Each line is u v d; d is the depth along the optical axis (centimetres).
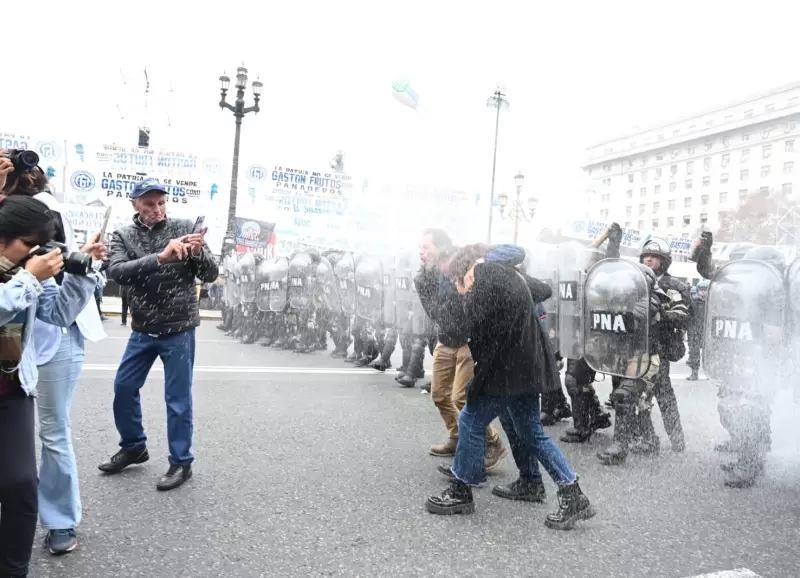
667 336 401
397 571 223
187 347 307
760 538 261
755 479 334
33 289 175
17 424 185
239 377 625
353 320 804
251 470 334
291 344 928
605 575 225
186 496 292
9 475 182
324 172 1373
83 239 1323
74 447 360
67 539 231
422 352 613
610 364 390
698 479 346
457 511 284
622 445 381
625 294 382
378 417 470
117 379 313
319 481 321
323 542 246
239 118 1411
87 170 1357
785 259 410
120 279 293
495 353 270
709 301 359
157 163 1396
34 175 240
